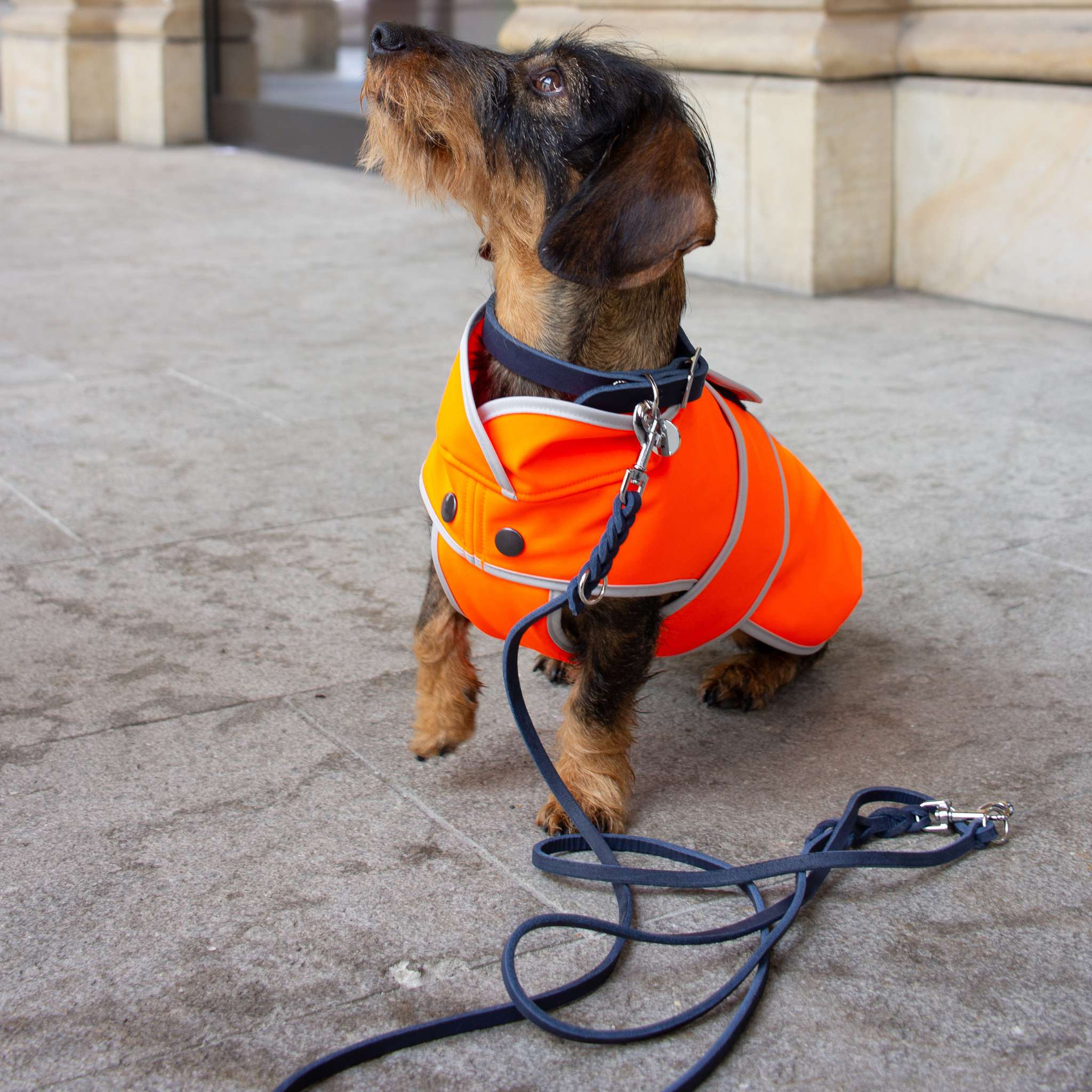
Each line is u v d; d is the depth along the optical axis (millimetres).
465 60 926
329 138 3885
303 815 925
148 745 996
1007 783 977
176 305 2275
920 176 2354
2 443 1564
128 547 1310
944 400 1767
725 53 2385
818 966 804
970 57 2201
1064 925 837
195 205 3262
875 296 2385
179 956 799
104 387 1802
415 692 1078
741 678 1079
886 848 913
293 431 1635
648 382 857
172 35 4246
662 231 832
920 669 1131
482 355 916
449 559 908
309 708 1051
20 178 3598
